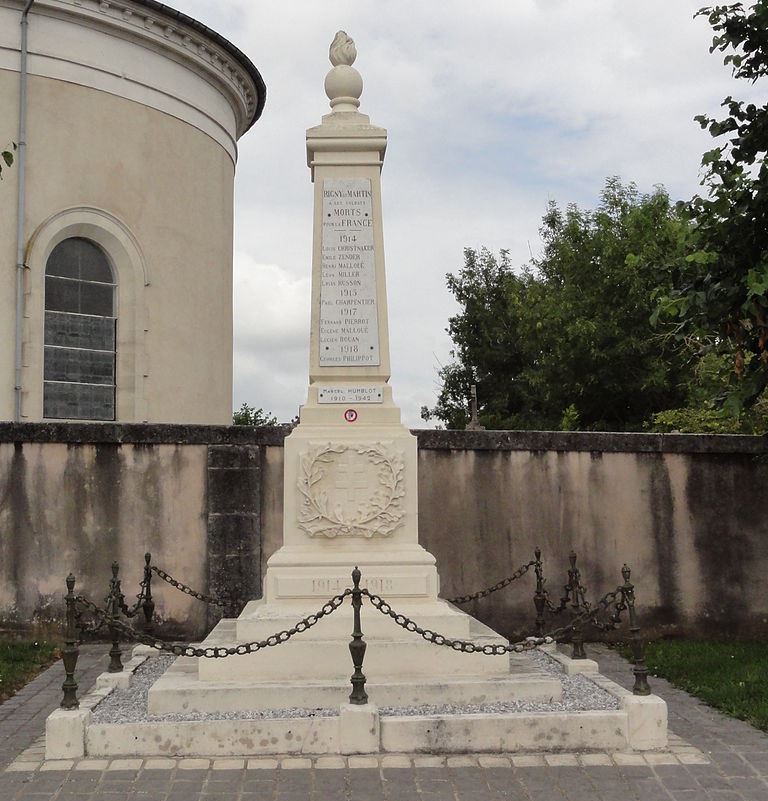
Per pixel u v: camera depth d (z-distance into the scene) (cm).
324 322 896
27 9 1638
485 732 696
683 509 1268
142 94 1791
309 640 794
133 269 1755
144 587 1041
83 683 978
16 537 1202
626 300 2303
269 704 738
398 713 720
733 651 1141
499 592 1240
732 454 1280
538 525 1253
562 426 2108
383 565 841
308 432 875
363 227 908
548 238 3359
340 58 952
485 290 3738
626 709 715
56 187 1672
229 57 1944
